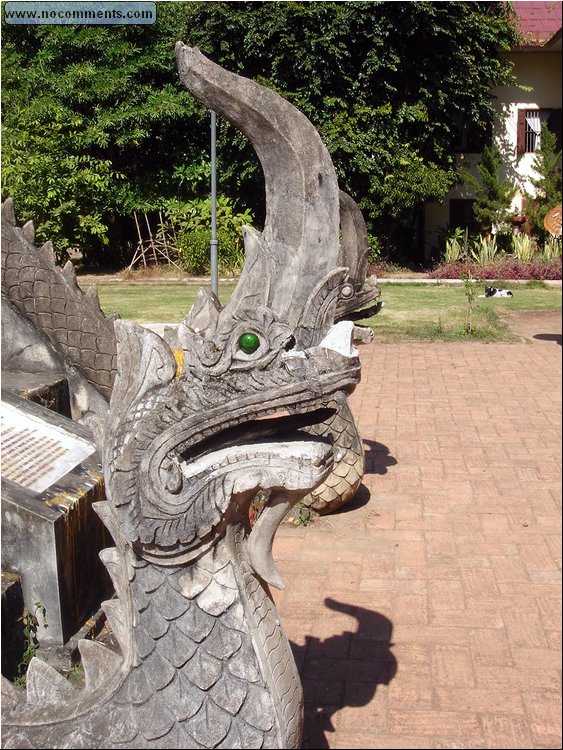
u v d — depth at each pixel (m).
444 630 4.21
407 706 3.58
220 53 18.27
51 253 5.55
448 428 7.99
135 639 2.45
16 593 3.90
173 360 2.38
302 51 17.94
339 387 2.31
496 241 21.62
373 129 19.02
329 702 3.61
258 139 2.77
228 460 2.33
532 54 20.88
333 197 2.84
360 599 4.55
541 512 5.80
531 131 21.34
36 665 2.74
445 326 13.67
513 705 3.58
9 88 18.36
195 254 19.56
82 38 17.75
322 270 2.87
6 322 5.57
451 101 19.56
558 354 11.54
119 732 2.42
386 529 5.54
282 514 2.46
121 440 2.35
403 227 22.23
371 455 7.16
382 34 18.06
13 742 2.45
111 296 16.42
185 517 2.32
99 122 18.20
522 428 7.94
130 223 21.30
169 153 20.33
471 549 5.19
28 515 3.88
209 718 2.40
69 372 5.62
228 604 2.43
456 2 18.12
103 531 4.43
